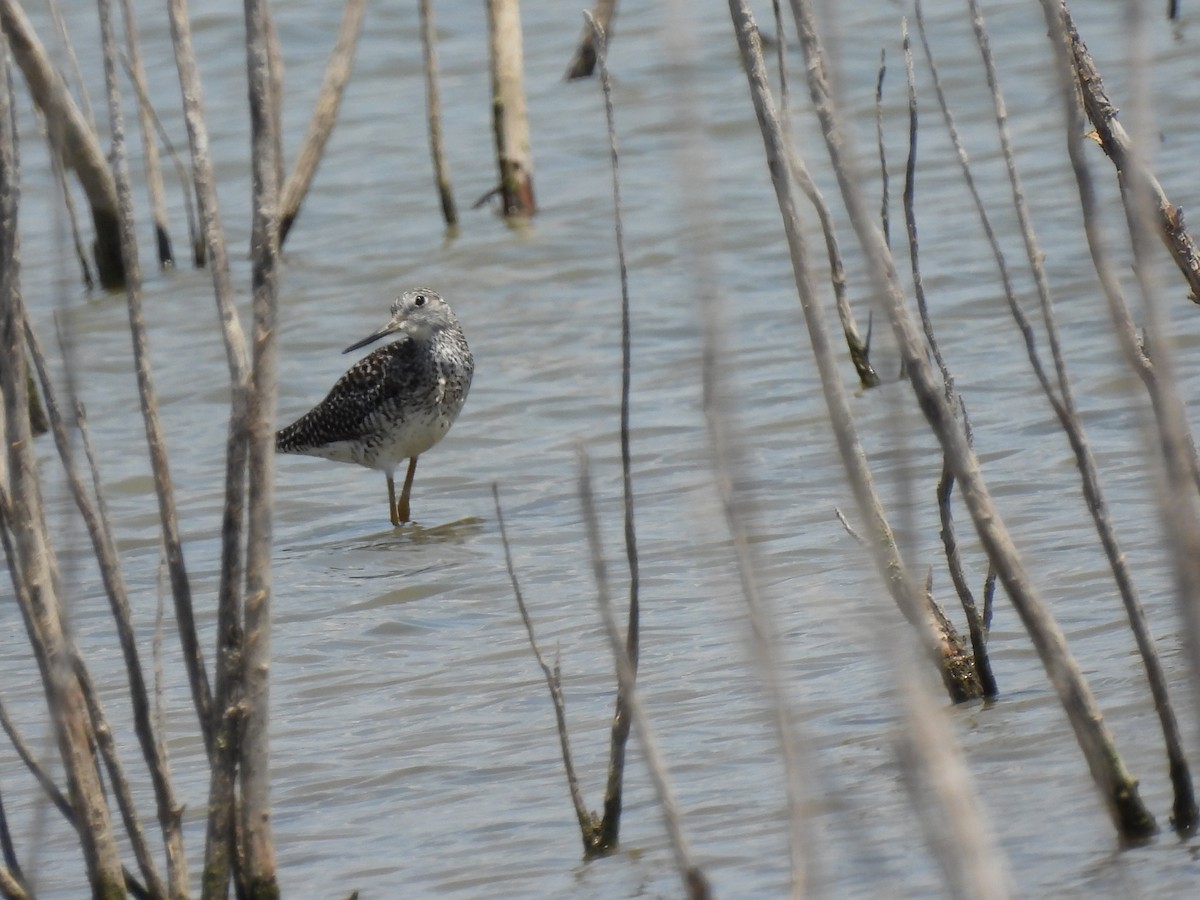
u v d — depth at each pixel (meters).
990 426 15.42
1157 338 6.27
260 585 7.52
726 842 8.29
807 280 7.39
